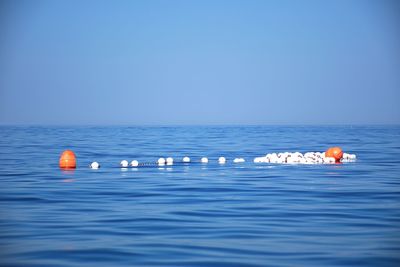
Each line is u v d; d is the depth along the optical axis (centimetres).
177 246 2084
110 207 2936
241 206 2964
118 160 6150
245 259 1914
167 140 11688
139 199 3225
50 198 3259
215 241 2164
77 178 4325
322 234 2280
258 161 5934
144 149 8206
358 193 3450
